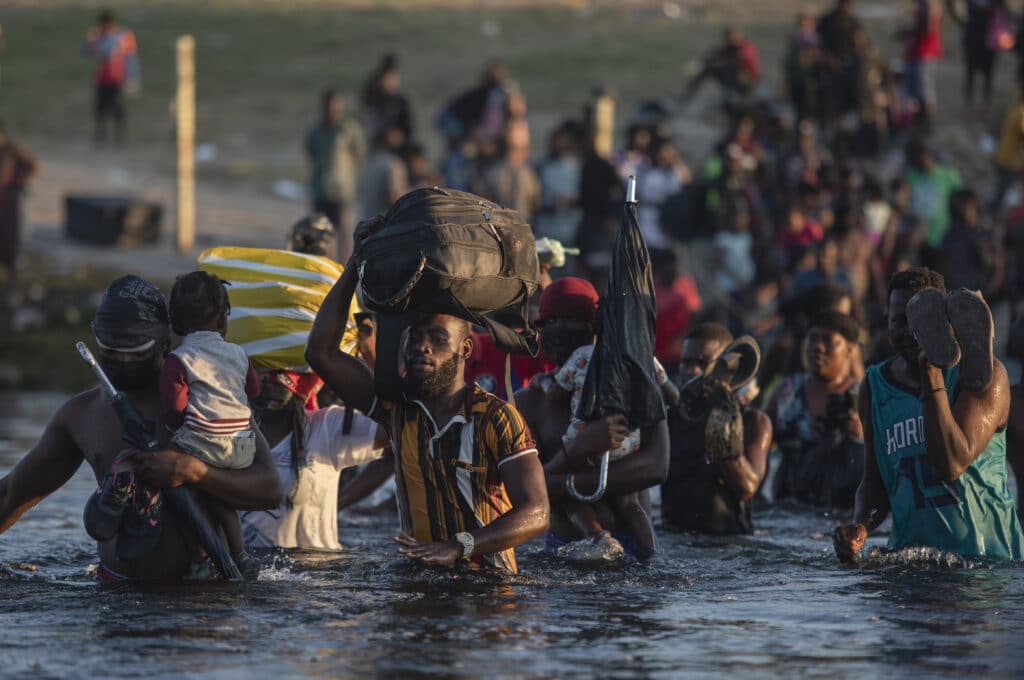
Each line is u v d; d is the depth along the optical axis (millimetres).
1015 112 48812
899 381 15148
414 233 12727
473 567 13750
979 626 11602
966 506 14836
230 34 101812
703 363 18234
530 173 42344
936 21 58031
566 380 15359
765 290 35938
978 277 36188
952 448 14352
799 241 35438
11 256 44688
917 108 58062
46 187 64375
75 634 11000
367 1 117188
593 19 101812
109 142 75312
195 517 12805
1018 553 14961
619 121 69688
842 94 53750
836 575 14078
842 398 20172
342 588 12844
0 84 89250
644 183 42781
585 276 39812
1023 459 15703
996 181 55750
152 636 10945
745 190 37406
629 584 13414
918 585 13430
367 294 12953
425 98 81938
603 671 10086
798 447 20609
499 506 13273
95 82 75500
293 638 10930
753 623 11664
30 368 38125
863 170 48625
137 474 12617
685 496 17781
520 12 107625
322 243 17516
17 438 26969
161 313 13102
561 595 12742
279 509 15602
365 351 15812
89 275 47281
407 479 13336
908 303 13938
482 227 12930
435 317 12961
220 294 13086
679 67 82625
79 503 19078
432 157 67562
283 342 15227
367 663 10219
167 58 94188
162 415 13117
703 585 13438
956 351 13750
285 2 116250
